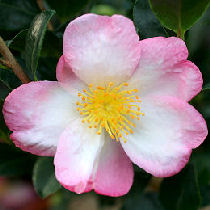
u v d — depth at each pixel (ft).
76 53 0.82
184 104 0.83
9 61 0.85
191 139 0.83
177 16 0.86
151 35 0.89
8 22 0.96
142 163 0.85
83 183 0.82
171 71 0.83
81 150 0.85
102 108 0.88
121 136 0.86
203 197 1.01
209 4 0.85
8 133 0.94
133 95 0.86
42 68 0.94
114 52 0.82
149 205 1.07
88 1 0.96
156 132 0.85
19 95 0.81
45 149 0.83
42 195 0.89
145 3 0.89
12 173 0.99
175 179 0.96
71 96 0.85
